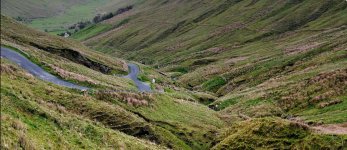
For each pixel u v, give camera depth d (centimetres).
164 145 5191
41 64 8531
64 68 9338
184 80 14350
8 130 2227
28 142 2242
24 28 16950
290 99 8219
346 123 5572
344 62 9638
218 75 13575
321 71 9356
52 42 15000
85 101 5475
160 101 6931
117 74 13375
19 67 7794
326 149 4409
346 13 19600
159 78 13412
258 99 8856
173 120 6269
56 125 3234
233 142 5116
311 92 8156
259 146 4872
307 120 6650
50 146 2538
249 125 5344
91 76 9525
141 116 5988
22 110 3278
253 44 19050
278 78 10394
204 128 6206
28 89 5069
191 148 5503
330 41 12988
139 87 10300
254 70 12569
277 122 5094
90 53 15400
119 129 5166
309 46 13638
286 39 18025
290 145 4706
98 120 5206
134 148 3866
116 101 6212
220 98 10406
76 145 2998
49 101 5119
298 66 11225
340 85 7956
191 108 7331
